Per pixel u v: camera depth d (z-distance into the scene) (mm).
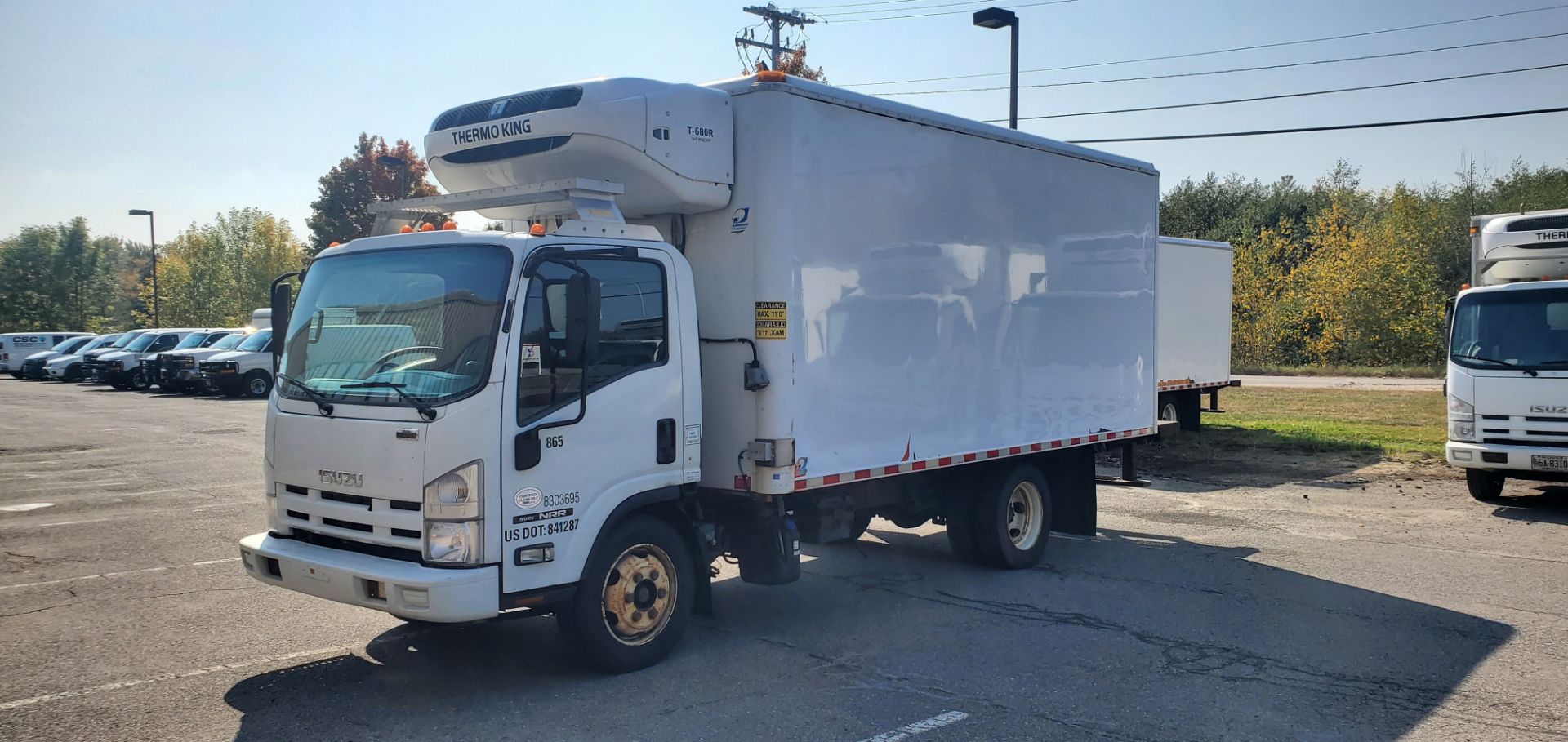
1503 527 10133
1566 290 10703
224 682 5461
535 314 5066
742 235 6090
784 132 5984
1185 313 17891
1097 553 9086
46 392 31953
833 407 6363
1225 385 19156
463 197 5984
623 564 5578
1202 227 51094
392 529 4902
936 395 7227
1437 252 41562
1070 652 6082
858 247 6539
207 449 16297
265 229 57000
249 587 7520
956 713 5039
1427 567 8391
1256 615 6949
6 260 70188
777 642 6289
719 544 6176
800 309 6098
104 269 74375
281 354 5750
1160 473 14211
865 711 5059
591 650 5406
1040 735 4742
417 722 4867
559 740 4648
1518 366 10664
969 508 8172
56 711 4996
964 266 7465
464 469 4781
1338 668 5781
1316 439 17266
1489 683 5500
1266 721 4941
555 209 6078
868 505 7152
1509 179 44688
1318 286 40906
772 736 4711
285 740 4641
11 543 9047
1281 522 10578
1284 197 49875
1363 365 39938
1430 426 19438
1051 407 8430
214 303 55969
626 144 5684
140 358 32438
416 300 5223
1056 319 8461
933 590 7688
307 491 5312
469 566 4773
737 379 6109
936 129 7184
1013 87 16172
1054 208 8406
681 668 5738
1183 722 4930
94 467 14133
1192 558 8859
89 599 7148
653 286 5699
